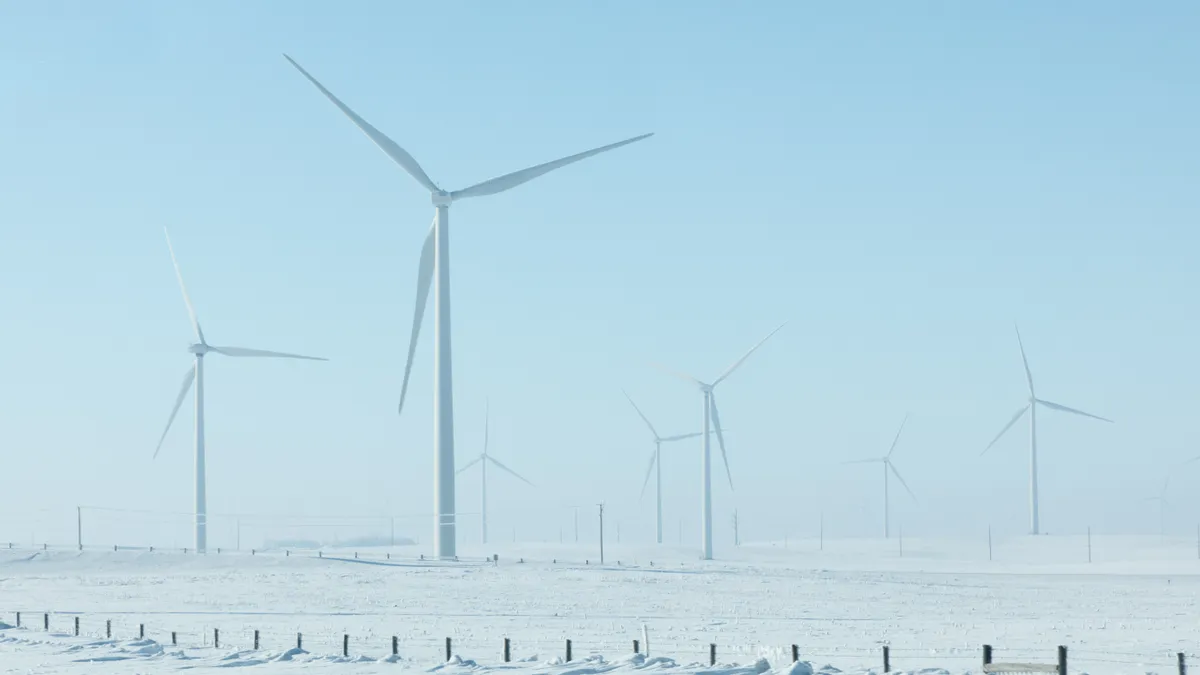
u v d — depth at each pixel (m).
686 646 52.69
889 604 87.56
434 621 71.50
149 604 86.00
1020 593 101.12
